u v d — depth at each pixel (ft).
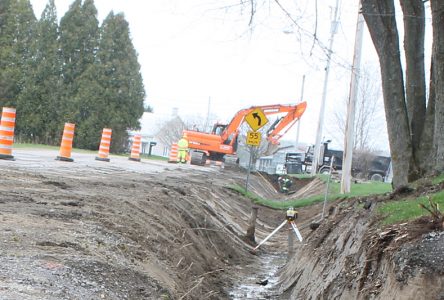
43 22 146.00
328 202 74.90
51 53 145.48
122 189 43.83
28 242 21.16
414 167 40.16
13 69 141.28
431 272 19.66
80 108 146.10
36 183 36.68
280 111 139.13
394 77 40.52
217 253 47.50
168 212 42.57
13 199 29.35
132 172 67.05
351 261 28.53
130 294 19.83
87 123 146.10
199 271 36.22
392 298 20.72
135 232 29.99
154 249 30.01
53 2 147.74
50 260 19.45
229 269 45.60
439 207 26.45
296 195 125.59
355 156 163.94
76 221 27.12
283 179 146.41
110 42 150.71
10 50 141.90
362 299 23.70
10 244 20.27
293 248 59.62
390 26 40.04
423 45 41.47
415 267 20.36
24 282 16.33
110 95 149.69
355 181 110.01
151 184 53.72
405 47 41.83
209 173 107.65
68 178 43.70
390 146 41.50
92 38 150.41
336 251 34.17
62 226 25.21
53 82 145.07
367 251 26.21
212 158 149.28
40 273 17.63
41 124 144.36
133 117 156.35
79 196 34.32
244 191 90.89
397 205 30.32
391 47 40.27
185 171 96.43
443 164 37.35
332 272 31.73
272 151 154.61
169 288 24.41
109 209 32.60
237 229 63.93
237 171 140.05
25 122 142.61
